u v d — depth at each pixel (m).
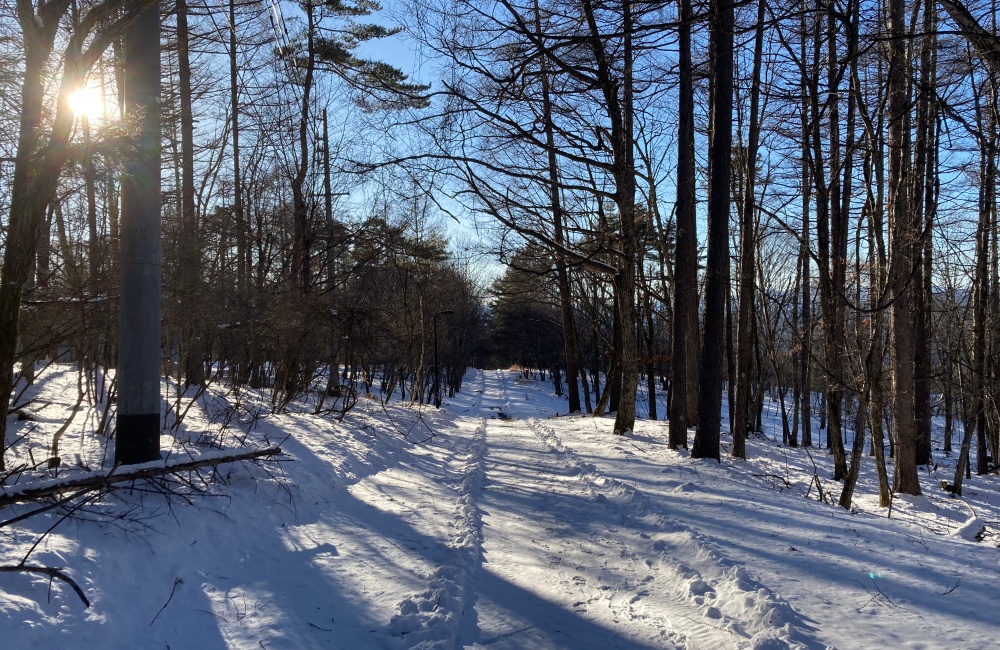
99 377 11.77
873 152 9.79
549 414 35.03
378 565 5.73
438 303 31.83
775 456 16.58
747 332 13.66
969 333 19.89
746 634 4.33
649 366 26.36
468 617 4.75
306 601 4.85
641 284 21.45
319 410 14.27
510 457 13.23
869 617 4.57
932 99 8.06
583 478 10.12
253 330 12.37
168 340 10.77
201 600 4.61
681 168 13.27
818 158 12.58
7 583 3.76
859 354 11.85
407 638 4.19
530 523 7.50
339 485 8.78
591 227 19.66
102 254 8.51
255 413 10.54
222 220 14.70
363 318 15.16
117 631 3.88
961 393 19.31
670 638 4.37
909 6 10.56
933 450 25.83
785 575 5.44
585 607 4.95
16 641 3.36
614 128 14.68
